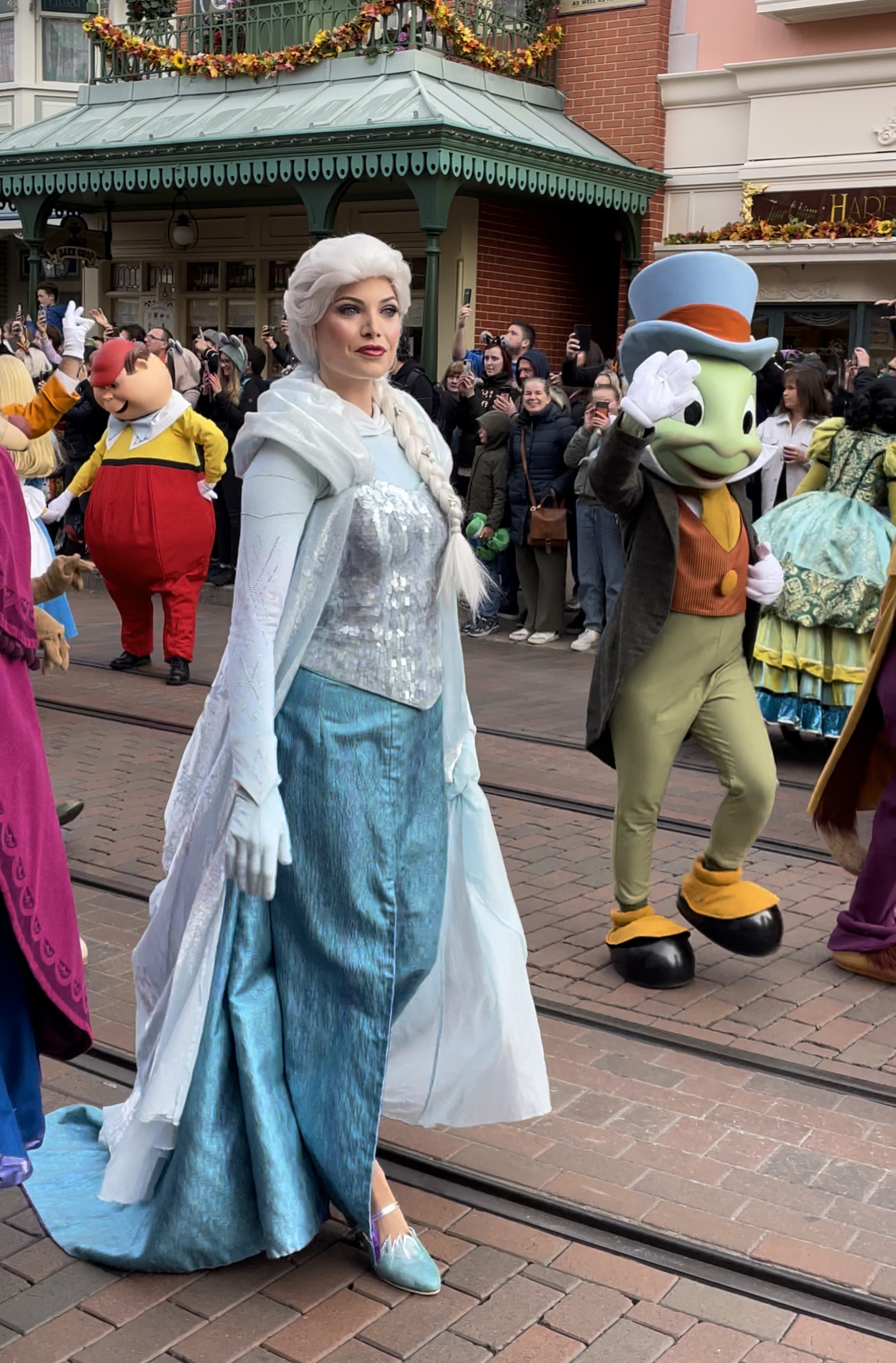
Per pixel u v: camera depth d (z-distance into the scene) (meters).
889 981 4.61
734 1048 4.07
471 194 13.43
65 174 13.71
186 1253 2.87
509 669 9.55
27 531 2.99
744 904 4.49
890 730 4.62
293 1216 2.80
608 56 13.37
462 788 3.06
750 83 12.46
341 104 12.30
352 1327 2.79
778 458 9.09
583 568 10.23
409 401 3.04
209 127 12.87
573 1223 3.19
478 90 12.92
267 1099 2.83
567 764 7.12
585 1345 2.76
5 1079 2.88
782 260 12.23
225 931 2.84
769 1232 3.15
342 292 2.81
